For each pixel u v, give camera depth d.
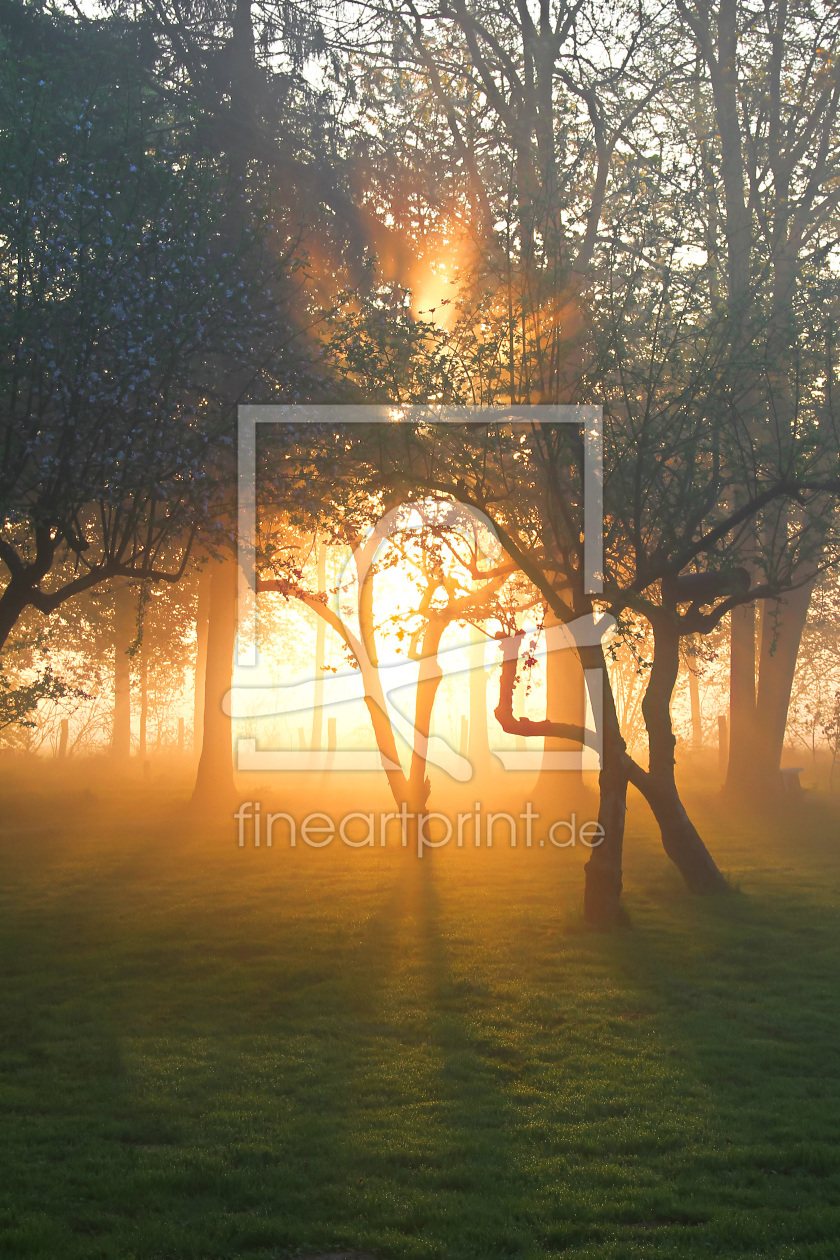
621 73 24.05
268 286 16.28
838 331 15.63
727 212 20.69
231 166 19.77
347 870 17.08
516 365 13.38
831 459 15.88
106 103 16.45
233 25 22.05
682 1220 5.77
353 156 22.16
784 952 11.69
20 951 11.80
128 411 10.91
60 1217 5.73
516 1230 5.52
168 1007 9.77
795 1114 7.16
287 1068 8.12
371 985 10.44
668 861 17.78
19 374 10.72
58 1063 8.26
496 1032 9.02
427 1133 6.87
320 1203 5.91
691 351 15.21
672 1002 9.96
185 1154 6.51
